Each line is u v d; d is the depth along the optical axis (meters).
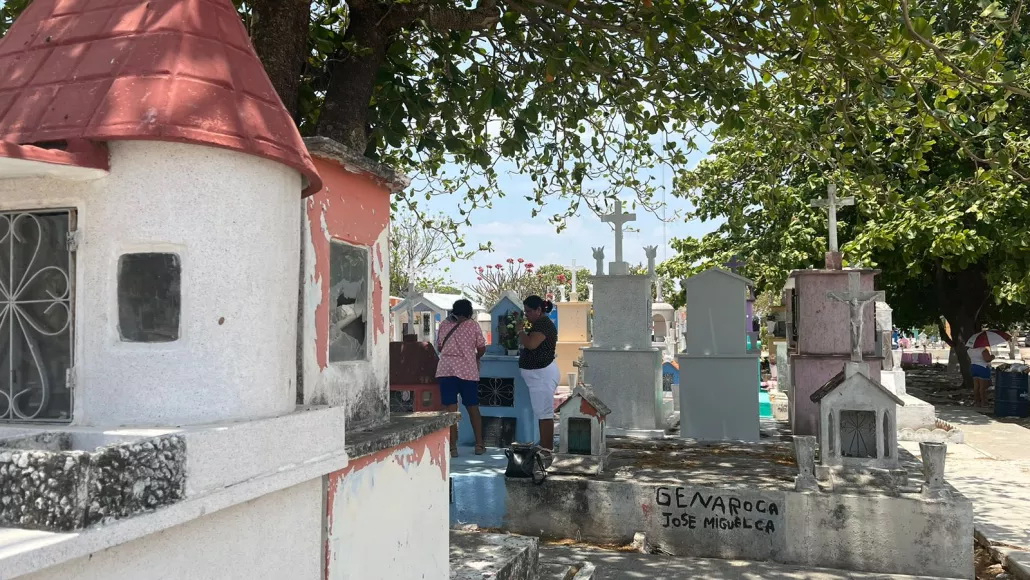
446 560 3.79
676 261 20.14
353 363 3.25
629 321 9.90
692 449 8.38
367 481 2.98
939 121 5.01
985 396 16.58
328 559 2.68
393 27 4.99
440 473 3.75
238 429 2.13
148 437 1.91
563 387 19.02
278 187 2.47
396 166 7.29
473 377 8.89
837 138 7.04
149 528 1.77
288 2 4.32
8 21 4.93
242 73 2.43
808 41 4.80
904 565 5.84
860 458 6.44
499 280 28.05
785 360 16.58
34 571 1.48
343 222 3.15
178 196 2.20
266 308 2.41
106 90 2.21
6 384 2.33
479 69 5.89
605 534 6.56
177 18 2.35
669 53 5.20
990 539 6.70
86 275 2.22
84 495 1.62
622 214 10.00
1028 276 14.26
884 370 12.70
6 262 2.35
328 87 4.89
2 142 1.89
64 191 2.23
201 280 2.23
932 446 5.90
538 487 6.76
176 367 2.20
